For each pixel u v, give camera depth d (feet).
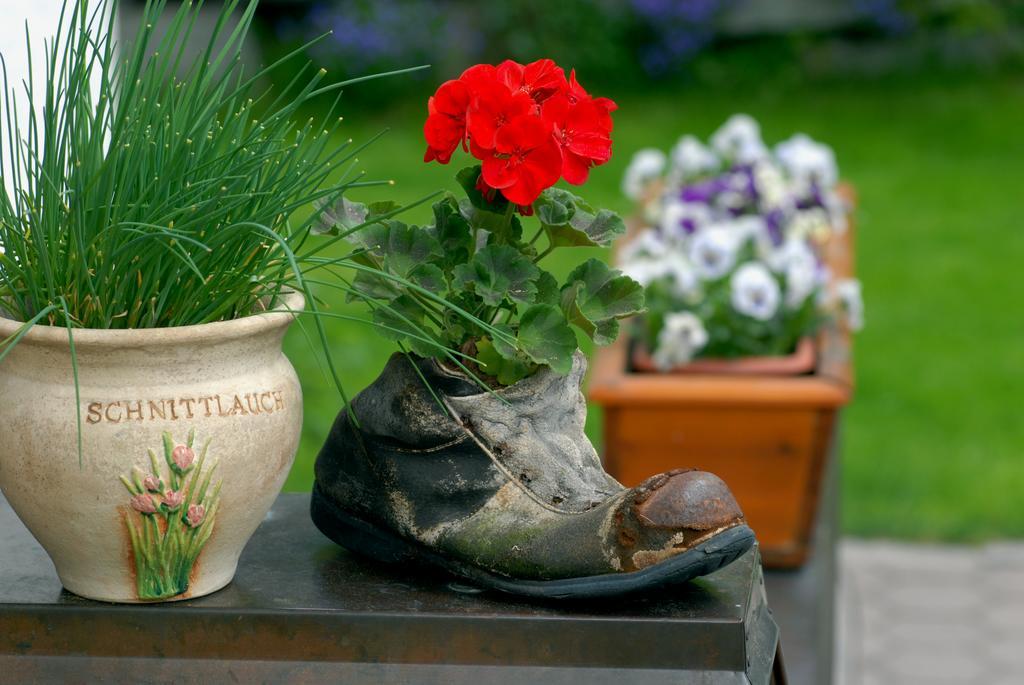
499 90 6.66
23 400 6.53
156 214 6.57
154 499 6.49
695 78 57.00
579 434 7.27
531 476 7.02
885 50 58.49
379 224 7.14
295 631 6.76
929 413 26.58
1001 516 22.67
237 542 6.97
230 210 6.57
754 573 7.24
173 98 6.99
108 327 6.64
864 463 24.36
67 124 6.94
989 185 43.37
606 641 6.60
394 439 7.13
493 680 6.64
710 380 14.87
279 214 6.84
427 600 6.91
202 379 6.57
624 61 56.65
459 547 6.95
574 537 6.66
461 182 6.99
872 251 37.14
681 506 6.42
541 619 6.63
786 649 13.56
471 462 7.02
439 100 6.89
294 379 7.05
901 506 23.06
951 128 50.42
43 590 7.01
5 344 6.55
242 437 6.63
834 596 17.34
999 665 18.71
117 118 6.73
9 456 6.55
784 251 17.01
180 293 6.75
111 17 7.01
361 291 7.03
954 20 57.26
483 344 7.02
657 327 16.43
